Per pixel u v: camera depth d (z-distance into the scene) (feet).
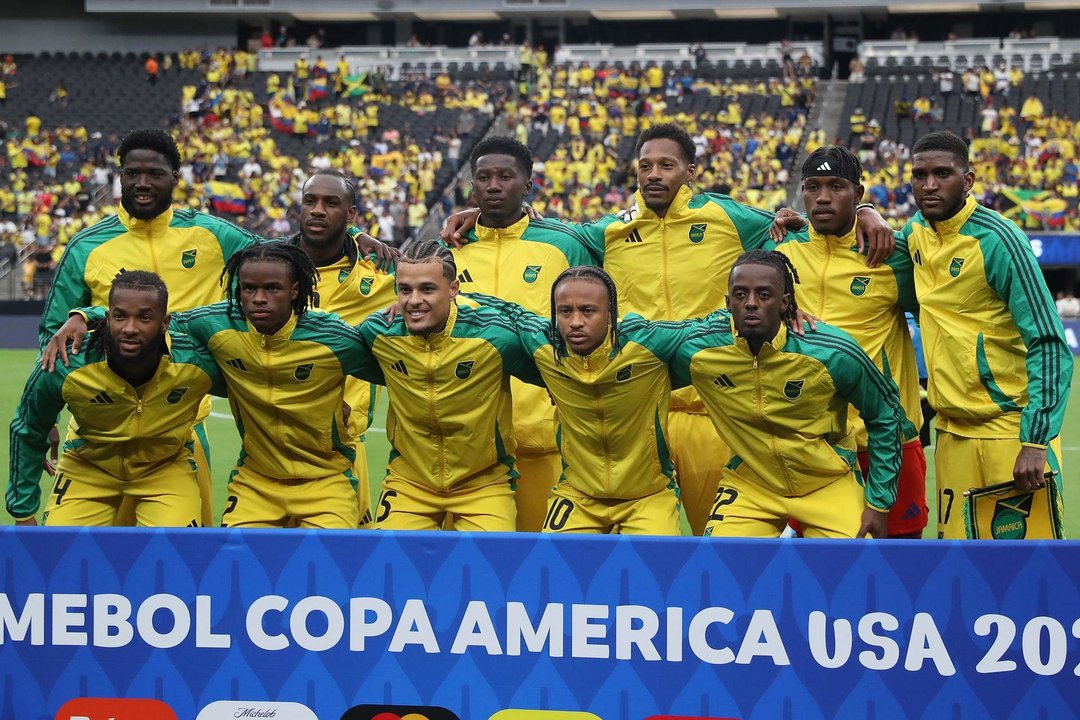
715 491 16.05
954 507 14.93
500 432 14.29
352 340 13.83
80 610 10.41
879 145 85.40
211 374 13.97
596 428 13.47
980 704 9.68
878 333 15.29
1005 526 14.07
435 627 10.18
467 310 13.65
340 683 10.29
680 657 9.95
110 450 14.01
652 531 13.69
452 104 97.19
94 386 13.44
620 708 10.05
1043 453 13.29
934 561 9.63
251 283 13.15
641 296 16.63
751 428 13.43
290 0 115.03
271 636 10.30
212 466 29.63
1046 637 9.59
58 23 118.83
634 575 9.94
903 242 15.15
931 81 95.66
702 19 117.29
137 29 118.32
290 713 10.33
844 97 98.63
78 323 13.62
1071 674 9.59
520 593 10.07
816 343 12.82
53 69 108.78
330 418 14.23
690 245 16.34
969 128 88.58
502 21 119.55
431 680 10.22
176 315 13.97
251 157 87.51
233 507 14.58
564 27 115.14
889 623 9.71
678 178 15.87
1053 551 9.52
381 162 86.43
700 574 9.87
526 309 15.33
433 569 10.14
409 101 98.32
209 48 118.42
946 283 14.52
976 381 14.38
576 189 83.35
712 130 87.81
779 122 90.99
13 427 14.08
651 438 13.64
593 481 13.87
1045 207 72.23
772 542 9.77
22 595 10.43
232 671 10.35
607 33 119.55
